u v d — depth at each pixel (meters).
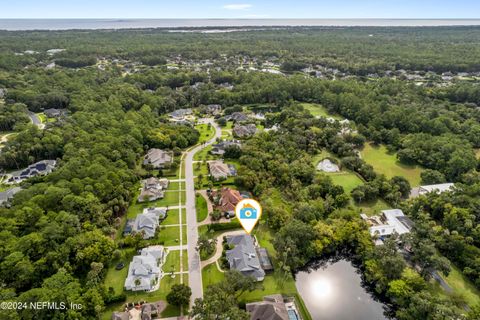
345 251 86.00
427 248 73.62
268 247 84.44
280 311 62.75
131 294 69.69
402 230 89.06
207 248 78.94
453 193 98.81
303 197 100.44
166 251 81.94
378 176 115.50
